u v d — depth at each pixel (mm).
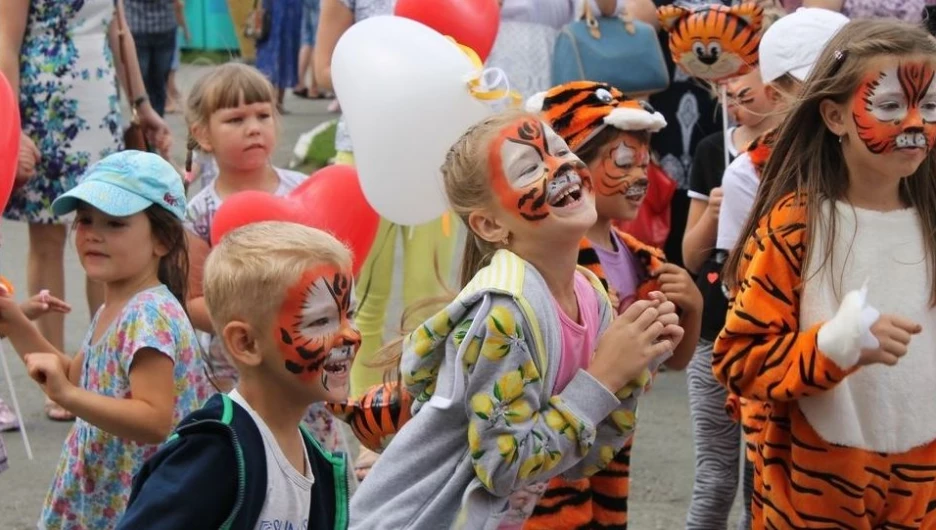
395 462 3914
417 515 3871
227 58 20219
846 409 4219
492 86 5660
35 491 6777
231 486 3307
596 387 3885
